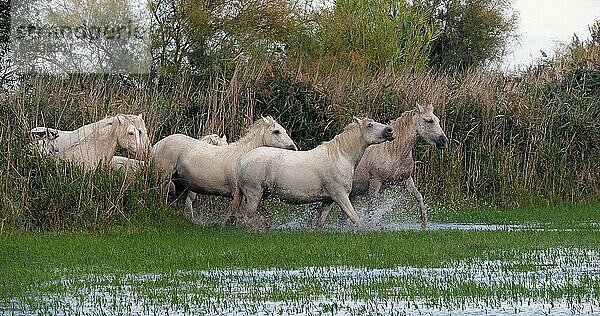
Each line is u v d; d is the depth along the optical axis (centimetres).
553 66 11381
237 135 8288
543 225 7619
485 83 9900
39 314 3806
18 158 6675
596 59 11869
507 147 9512
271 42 14638
